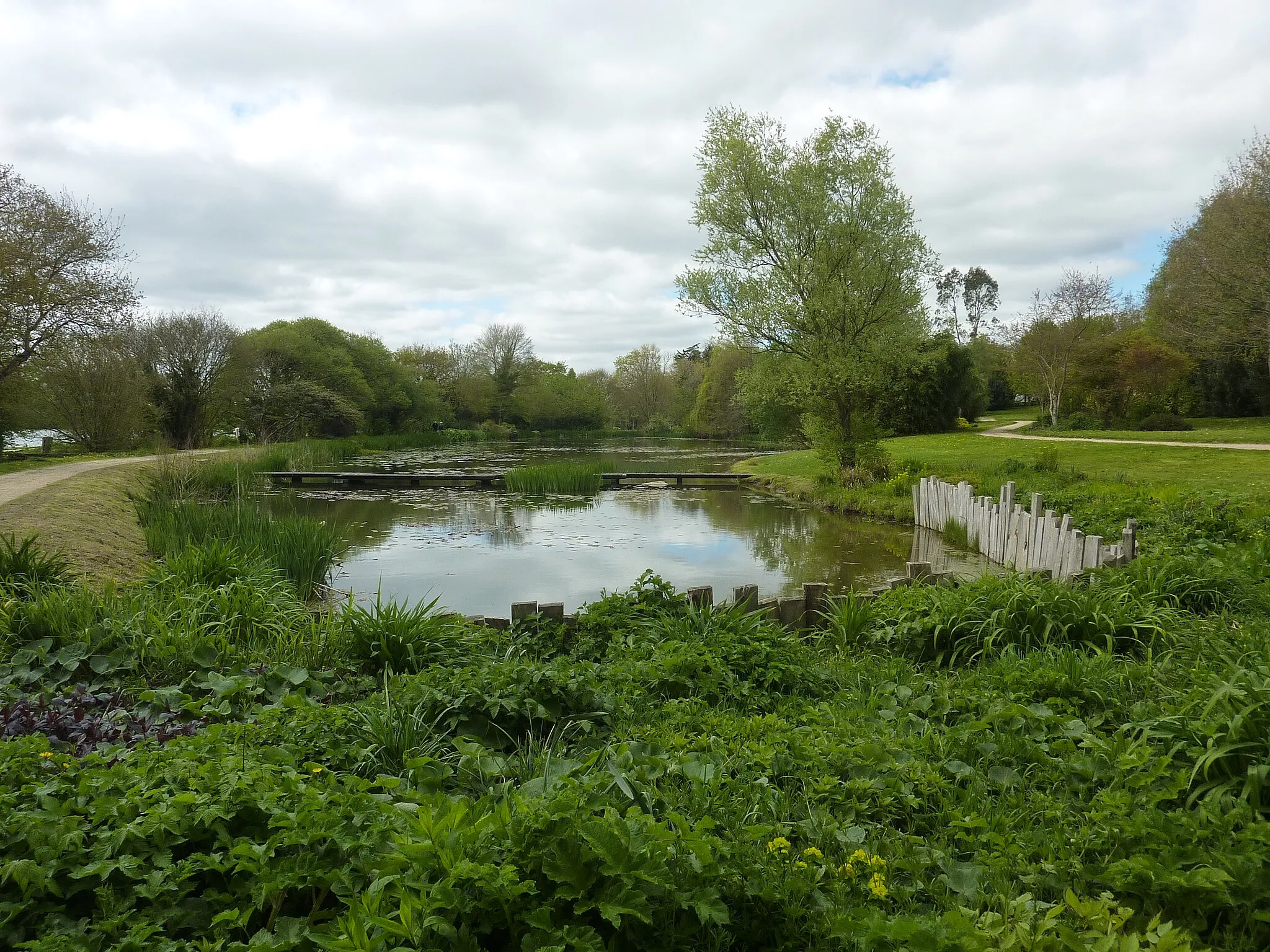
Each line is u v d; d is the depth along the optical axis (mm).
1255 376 39781
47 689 4699
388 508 20344
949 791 3367
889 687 4910
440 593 10281
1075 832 2973
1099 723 4066
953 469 21297
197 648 5324
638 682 4902
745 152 21172
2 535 6887
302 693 4887
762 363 22469
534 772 3549
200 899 2488
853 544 14305
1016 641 5723
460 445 58875
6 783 2992
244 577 7613
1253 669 3945
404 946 2049
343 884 2480
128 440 32719
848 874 2682
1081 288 43094
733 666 5184
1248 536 8766
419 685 4449
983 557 12570
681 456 44031
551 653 5961
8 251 23484
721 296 21656
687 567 12117
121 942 2207
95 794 2863
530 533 15820
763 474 28453
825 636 6453
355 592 10320
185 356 38469
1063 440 29828
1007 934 2260
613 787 3119
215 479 21984
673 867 2432
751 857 2736
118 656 5242
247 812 2844
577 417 83062
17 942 2283
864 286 20625
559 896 2230
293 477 27828
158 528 12062
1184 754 3367
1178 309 31562
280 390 46875
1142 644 5566
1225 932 2414
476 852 2312
